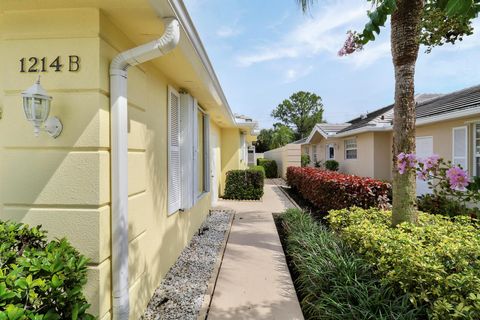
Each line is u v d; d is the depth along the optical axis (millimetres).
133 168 2770
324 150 19141
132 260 2738
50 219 2219
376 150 12203
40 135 2219
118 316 2330
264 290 3383
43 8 2180
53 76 2207
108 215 2307
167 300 3230
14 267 1500
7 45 2250
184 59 3211
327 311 2646
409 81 3865
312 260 3637
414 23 3779
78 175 2203
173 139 4289
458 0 1868
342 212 4945
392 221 4074
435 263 2615
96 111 2189
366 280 3064
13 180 2248
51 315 1324
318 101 49531
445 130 8656
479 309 2062
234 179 10625
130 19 2342
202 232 5945
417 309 2488
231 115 8188
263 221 6988
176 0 2229
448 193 3072
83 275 1713
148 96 3244
